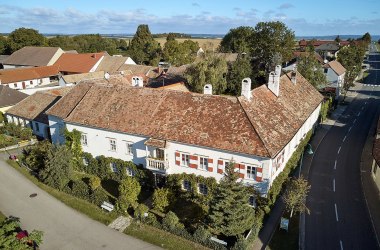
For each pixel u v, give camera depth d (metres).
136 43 156.25
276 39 90.94
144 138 37.66
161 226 31.23
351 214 33.56
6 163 46.69
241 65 74.06
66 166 39.12
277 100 42.62
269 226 31.61
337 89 80.81
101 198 35.62
